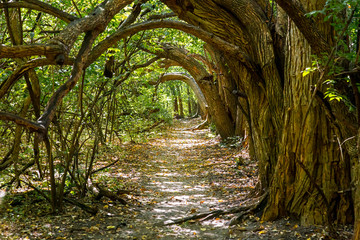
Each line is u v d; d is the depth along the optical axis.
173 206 6.43
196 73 15.56
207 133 21.58
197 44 13.73
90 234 4.66
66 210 5.54
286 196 5.04
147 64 12.67
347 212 4.66
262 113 6.01
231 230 4.86
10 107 6.60
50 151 5.10
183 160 12.49
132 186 8.03
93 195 6.43
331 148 4.71
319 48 3.84
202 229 5.02
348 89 4.34
